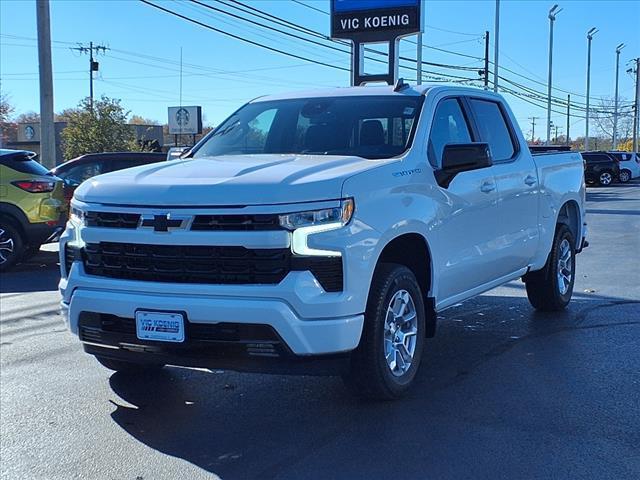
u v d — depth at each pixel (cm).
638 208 2523
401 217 482
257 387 554
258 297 418
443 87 607
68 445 446
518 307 835
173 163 529
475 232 592
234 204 423
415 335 515
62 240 501
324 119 582
